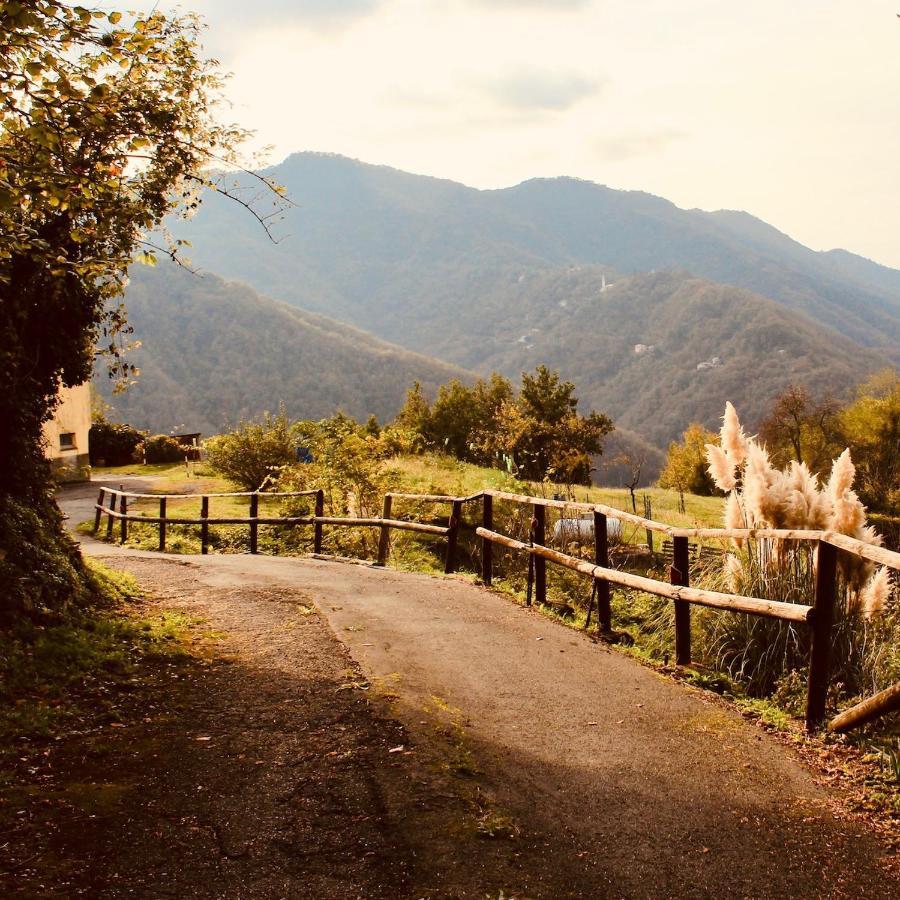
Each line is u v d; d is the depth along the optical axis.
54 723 5.45
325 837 4.12
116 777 4.72
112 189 6.85
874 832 4.35
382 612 9.25
